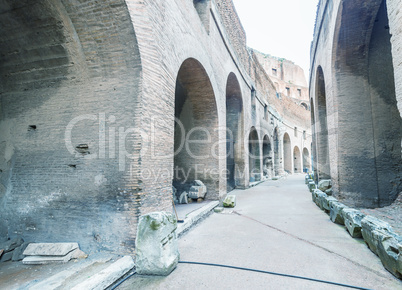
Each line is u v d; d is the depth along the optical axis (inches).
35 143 156.7
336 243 153.7
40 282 104.7
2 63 155.0
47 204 149.7
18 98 163.0
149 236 117.6
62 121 150.6
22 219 154.8
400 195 217.3
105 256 128.6
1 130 165.9
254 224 208.1
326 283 103.9
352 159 259.4
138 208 128.5
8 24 136.1
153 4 146.1
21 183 157.5
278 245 153.5
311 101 514.9
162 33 157.2
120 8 123.6
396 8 137.4
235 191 451.5
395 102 247.9
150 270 115.2
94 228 137.3
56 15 129.3
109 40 133.5
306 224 203.8
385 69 252.2
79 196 142.8
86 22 130.1
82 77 146.8
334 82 274.2
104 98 141.2
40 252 130.5
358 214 168.9
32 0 124.6
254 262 127.6
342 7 234.8
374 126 255.1
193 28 224.7
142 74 134.8
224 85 337.4
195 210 232.4
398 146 244.2
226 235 177.3
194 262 128.4
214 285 104.7
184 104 307.7
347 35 255.0
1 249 138.6
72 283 103.2
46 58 146.7
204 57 255.0
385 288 98.0
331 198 237.3
